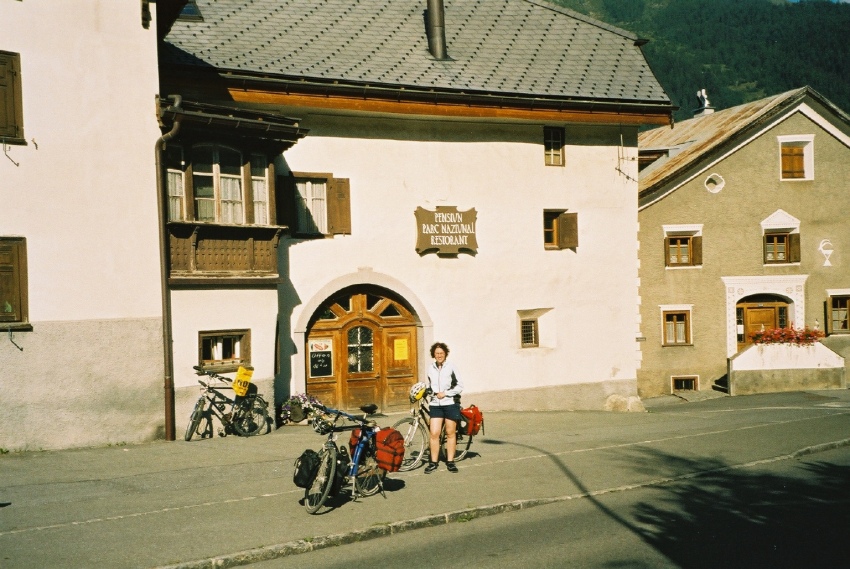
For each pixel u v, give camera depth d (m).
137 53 14.73
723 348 26.84
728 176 26.91
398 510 9.98
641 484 11.73
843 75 126.50
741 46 137.88
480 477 12.01
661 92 21.58
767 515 10.02
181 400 15.09
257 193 16.17
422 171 19.52
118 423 14.32
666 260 26.50
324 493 9.73
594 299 21.66
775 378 26.38
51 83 13.82
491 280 20.33
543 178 21.02
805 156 27.58
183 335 15.16
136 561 7.89
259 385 16.14
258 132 15.70
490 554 8.45
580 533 9.23
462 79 19.56
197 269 15.33
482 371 20.20
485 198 20.25
